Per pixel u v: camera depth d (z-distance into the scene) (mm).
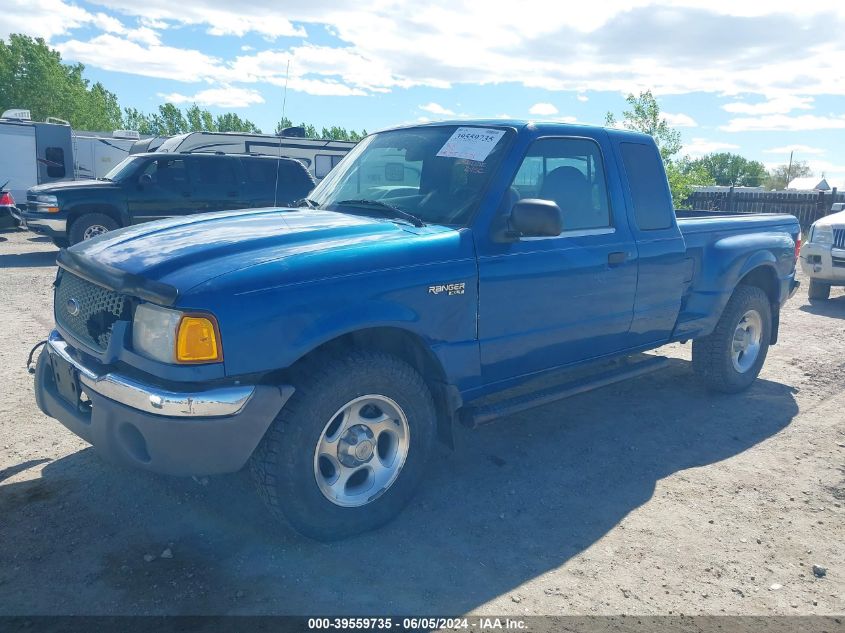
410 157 4227
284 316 2949
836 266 9734
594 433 4793
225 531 3377
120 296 3100
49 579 2971
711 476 4176
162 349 2867
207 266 2988
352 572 3082
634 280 4484
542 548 3340
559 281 4004
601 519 3635
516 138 3928
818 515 3732
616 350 4594
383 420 3398
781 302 5965
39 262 12672
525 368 4031
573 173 4227
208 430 2842
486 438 4656
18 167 19250
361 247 3275
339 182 4531
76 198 12469
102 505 3590
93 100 60969
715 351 5430
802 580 3137
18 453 4184
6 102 52094
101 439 3080
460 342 3602
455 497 3824
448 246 3521
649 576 3131
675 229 4809
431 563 3180
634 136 4691
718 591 3035
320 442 3148
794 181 61062
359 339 3490
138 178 12852
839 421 5152
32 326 7438
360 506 3328
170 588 2928
